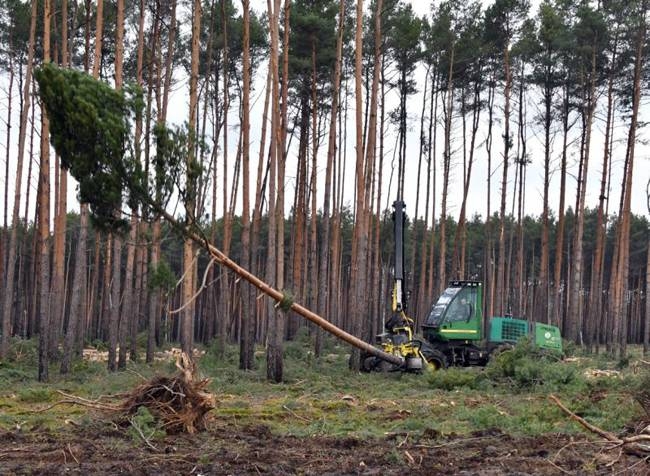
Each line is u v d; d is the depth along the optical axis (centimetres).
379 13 2505
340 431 1244
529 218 6594
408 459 1021
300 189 3306
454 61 3700
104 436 1138
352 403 1584
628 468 938
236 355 2892
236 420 1339
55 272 2484
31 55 2758
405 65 3691
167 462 984
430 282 4069
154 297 2522
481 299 2470
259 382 1944
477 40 3644
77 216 5719
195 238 1249
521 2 3528
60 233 2475
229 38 3309
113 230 1211
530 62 3684
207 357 2531
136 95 1167
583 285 6712
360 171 2211
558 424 1327
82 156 1139
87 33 2469
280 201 2073
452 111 3950
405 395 1733
